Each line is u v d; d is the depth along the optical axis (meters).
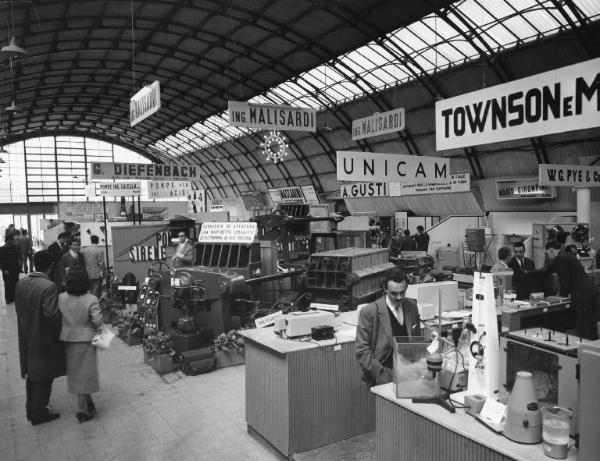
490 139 2.64
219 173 36.50
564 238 9.18
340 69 18.58
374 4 14.05
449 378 2.82
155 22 17.22
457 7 13.01
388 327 3.46
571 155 15.14
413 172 8.46
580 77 2.19
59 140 35.59
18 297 4.52
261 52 19.20
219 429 4.48
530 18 12.55
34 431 4.49
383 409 2.91
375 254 6.65
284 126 8.34
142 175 12.97
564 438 2.08
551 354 2.40
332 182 26.23
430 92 17.14
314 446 3.89
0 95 23.56
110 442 4.24
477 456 2.30
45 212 35.28
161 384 5.72
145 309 7.39
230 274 6.71
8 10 13.97
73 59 20.45
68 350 4.58
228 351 6.35
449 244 16.22
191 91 25.34
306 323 4.09
